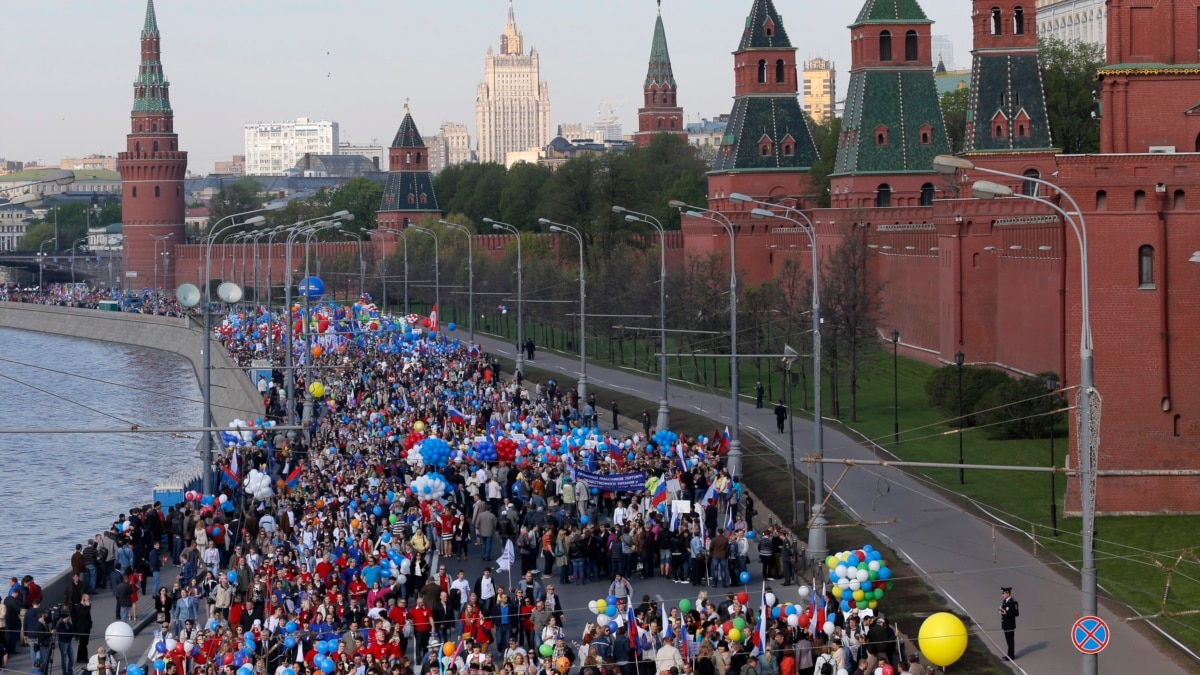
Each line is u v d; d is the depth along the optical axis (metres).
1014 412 78.88
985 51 113.38
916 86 139.88
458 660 40.88
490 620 44.56
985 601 49.44
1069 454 62.88
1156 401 61.88
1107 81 65.12
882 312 119.81
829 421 89.81
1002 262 103.25
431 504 57.81
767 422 90.19
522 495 62.03
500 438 68.19
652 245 174.75
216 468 77.38
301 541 54.97
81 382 164.88
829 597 45.75
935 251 115.50
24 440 121.50
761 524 65.56
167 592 52.06
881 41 139.62
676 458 66.38
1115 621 47.47
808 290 106.62
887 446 78.88
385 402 91.12
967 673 42.44
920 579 52.19
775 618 43.38
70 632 47.81
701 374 119.62
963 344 107.88
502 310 143.62
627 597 45.78
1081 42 169.25
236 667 40.62
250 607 47.09
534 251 187.12
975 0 113.31
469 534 62.28
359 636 43.19
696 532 55.25
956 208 107.88
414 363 107.88
